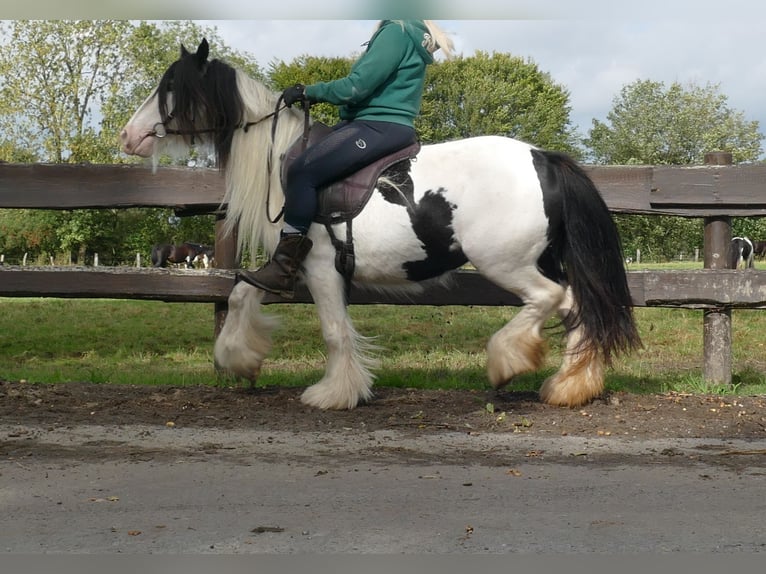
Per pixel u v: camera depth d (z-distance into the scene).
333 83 5.77
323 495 4.12
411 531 3.61
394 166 5.82
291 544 3.46
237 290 6.24
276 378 7.68
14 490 4.19
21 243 42.59
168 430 5.48
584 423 5.70
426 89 50.75
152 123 6.16
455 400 6.41
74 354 11.68
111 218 41.59
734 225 50.31
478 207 5.67
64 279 7.53
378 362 6.32
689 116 63.28
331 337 6.04
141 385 7.11
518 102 51.19
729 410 6.09
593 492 4.20
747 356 10.92
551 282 5.83
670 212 7.50
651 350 11.10
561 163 5.79
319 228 5.89
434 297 7.37
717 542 3.50
